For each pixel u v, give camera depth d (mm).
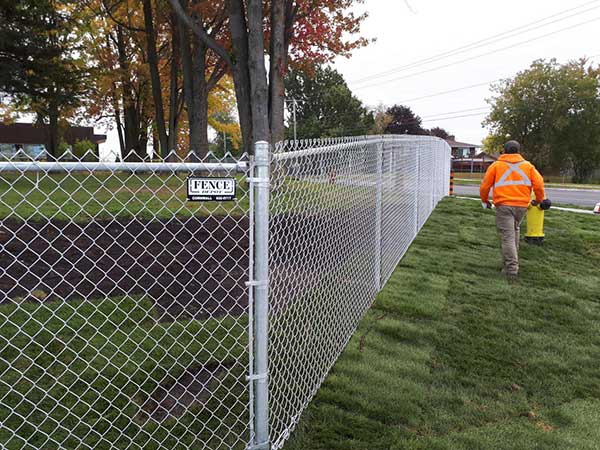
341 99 60125
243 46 10758
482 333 4125
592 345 3998
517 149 5949
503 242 5945
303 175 2947
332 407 2912
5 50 16953
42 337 3303
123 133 30719
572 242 7977
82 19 19141
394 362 3521
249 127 11000
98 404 2709
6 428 2340
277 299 3455
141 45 22938
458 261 6457
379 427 2740
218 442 2520
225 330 3621
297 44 13750
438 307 4637
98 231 6332
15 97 19344
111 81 23438
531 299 5051
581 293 5348
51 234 6172
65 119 25750
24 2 16734
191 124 16156
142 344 3328
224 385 2998
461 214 10680
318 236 3451
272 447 2465
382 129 65750
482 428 2803
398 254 6129
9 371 2908
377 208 4625
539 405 3092
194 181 2092
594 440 2734
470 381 3318
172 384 2975
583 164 51938
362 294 4348
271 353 3004
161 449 2430
